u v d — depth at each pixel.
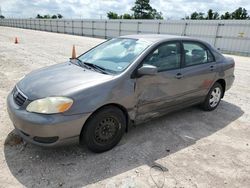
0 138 3.37
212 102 4.88
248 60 15.67
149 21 28.67
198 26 23.48
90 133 2.97
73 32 44.16
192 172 2.88
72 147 3.26
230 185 2.70
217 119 4.53
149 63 3.48
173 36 4.11
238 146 3.56
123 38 4.12
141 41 3.78
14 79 6.57
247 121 4.51
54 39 23.98
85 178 2.68
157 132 3.85
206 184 2.69
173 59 3.86
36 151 3.13
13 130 3.61
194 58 4.26
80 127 2.84
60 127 2.70
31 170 2.76
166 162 3.06
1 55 10.45
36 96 2.83
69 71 3.43
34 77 3.35
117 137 3.29
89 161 2.99
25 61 9.42
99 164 2.94
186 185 2.65
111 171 2.82
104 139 3.14
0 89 5.57
